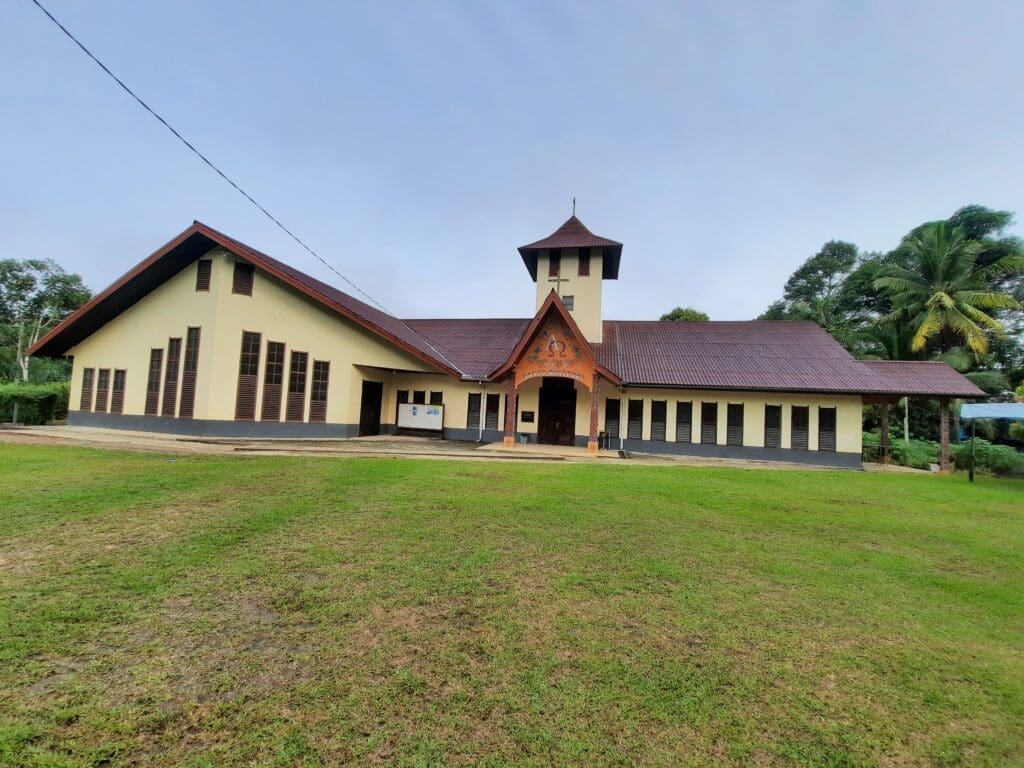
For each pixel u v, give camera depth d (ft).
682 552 18.40
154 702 8.54
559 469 38.42
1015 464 52.54
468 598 13.46
